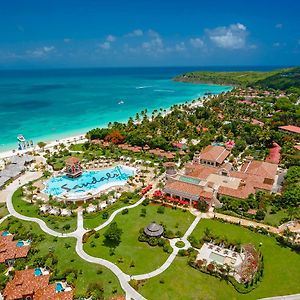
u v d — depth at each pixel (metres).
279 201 104.94
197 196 104.81
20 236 87.62
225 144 166.25
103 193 114.38
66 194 113.75
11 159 146.62
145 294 67.62
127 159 147.25
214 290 69.06
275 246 84.75
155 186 120.44
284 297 67.38
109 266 76.25
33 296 65.56
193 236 88.19
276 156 145.88
